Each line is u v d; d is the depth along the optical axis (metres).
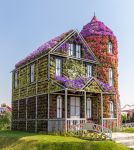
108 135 22.28
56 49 28.16
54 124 26.81
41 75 28.95
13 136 24.72
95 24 34.38
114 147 19.39
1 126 44.81
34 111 30.03
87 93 29.86
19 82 34.62
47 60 27.97
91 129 23.33
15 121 35.00
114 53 34.50
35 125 29.52
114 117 33.19
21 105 33.53
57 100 28.12
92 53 31.41
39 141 21.00
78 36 30.19
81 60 30.27
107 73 33.28
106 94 31.22
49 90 27.33
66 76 28.58
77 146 19.34
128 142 22.17
